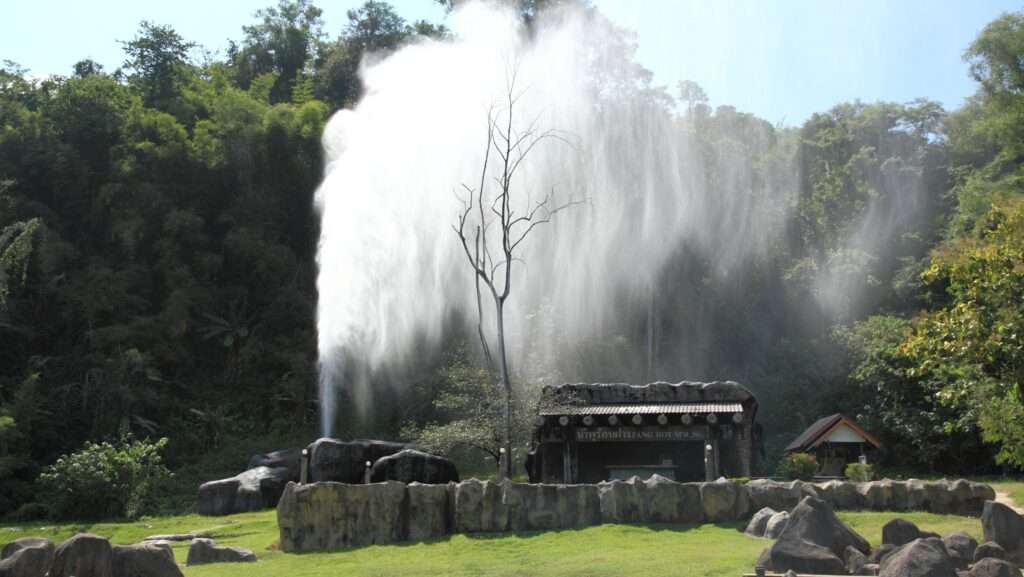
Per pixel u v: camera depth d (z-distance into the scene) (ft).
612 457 77.51
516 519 49.34
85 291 120.78
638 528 47.67
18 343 121.70
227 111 140.67
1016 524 36.22
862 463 69.10
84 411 109.81
